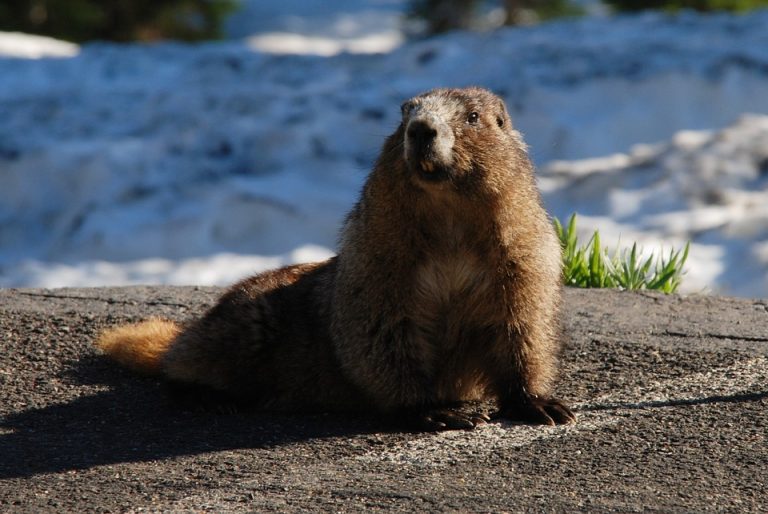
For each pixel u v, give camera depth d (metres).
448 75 29.72
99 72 34.84
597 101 27.22
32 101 31.91
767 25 31.62
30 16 52.50
